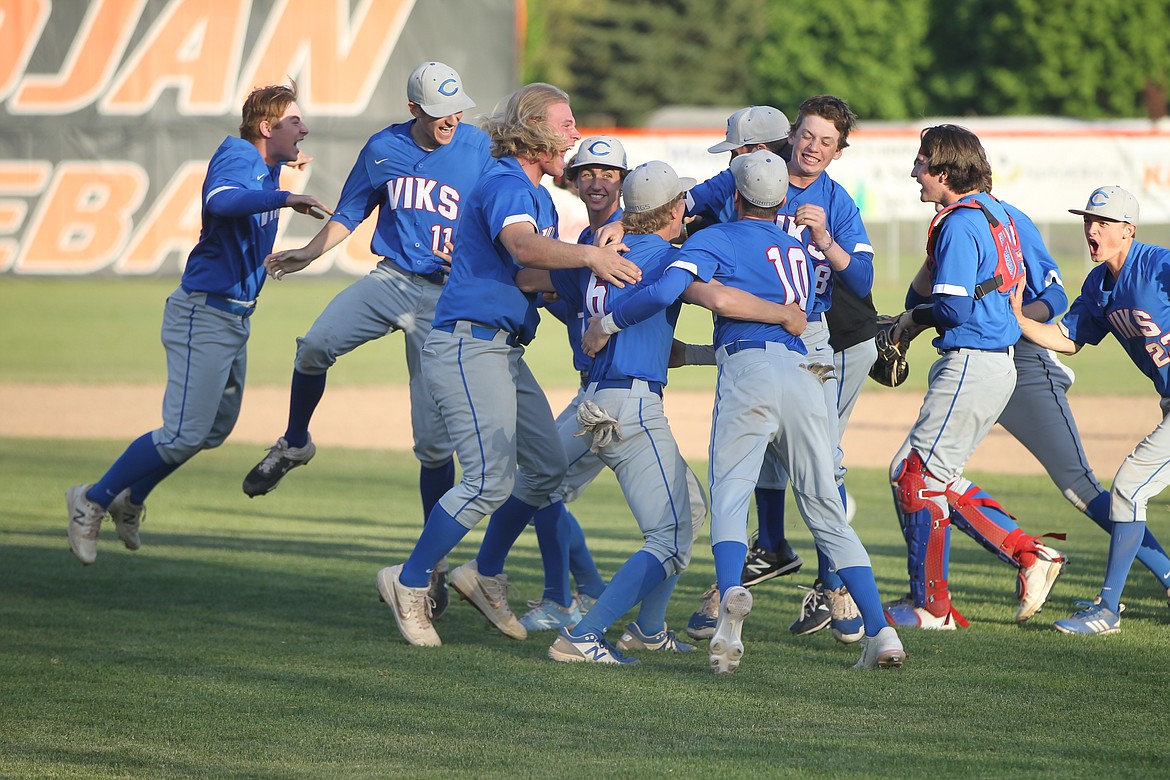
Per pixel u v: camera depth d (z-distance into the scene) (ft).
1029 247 70.08
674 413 170.09
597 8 645.51
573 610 68.49
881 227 325.42
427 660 59.31
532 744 46.85
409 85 69.77
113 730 48.42
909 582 74.43
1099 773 43.50
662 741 47.19
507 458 61.05
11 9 298.35
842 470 67.56
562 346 240.73
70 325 248.32
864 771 43.68
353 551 88.79
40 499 107.96
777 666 58.39
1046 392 70.13
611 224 59.11
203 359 71.05
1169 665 58.13
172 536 94.12
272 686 54.54
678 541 58.75
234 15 298.56
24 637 62.85
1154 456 65.10
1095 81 449.89
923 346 238.68
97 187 304.30
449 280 61.98
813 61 510.99
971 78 480.64
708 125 552.41
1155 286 65.87
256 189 68.90
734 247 57.06
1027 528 98.17
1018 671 56.95
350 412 172.04
